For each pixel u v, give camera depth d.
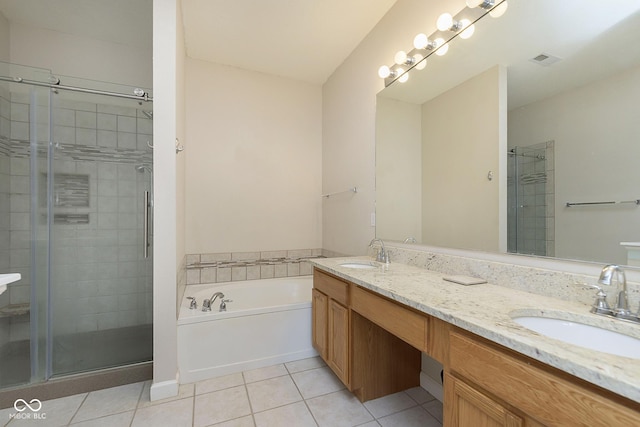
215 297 2.26
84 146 2.35
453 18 1.60
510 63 1.33
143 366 1.93
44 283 2.01
